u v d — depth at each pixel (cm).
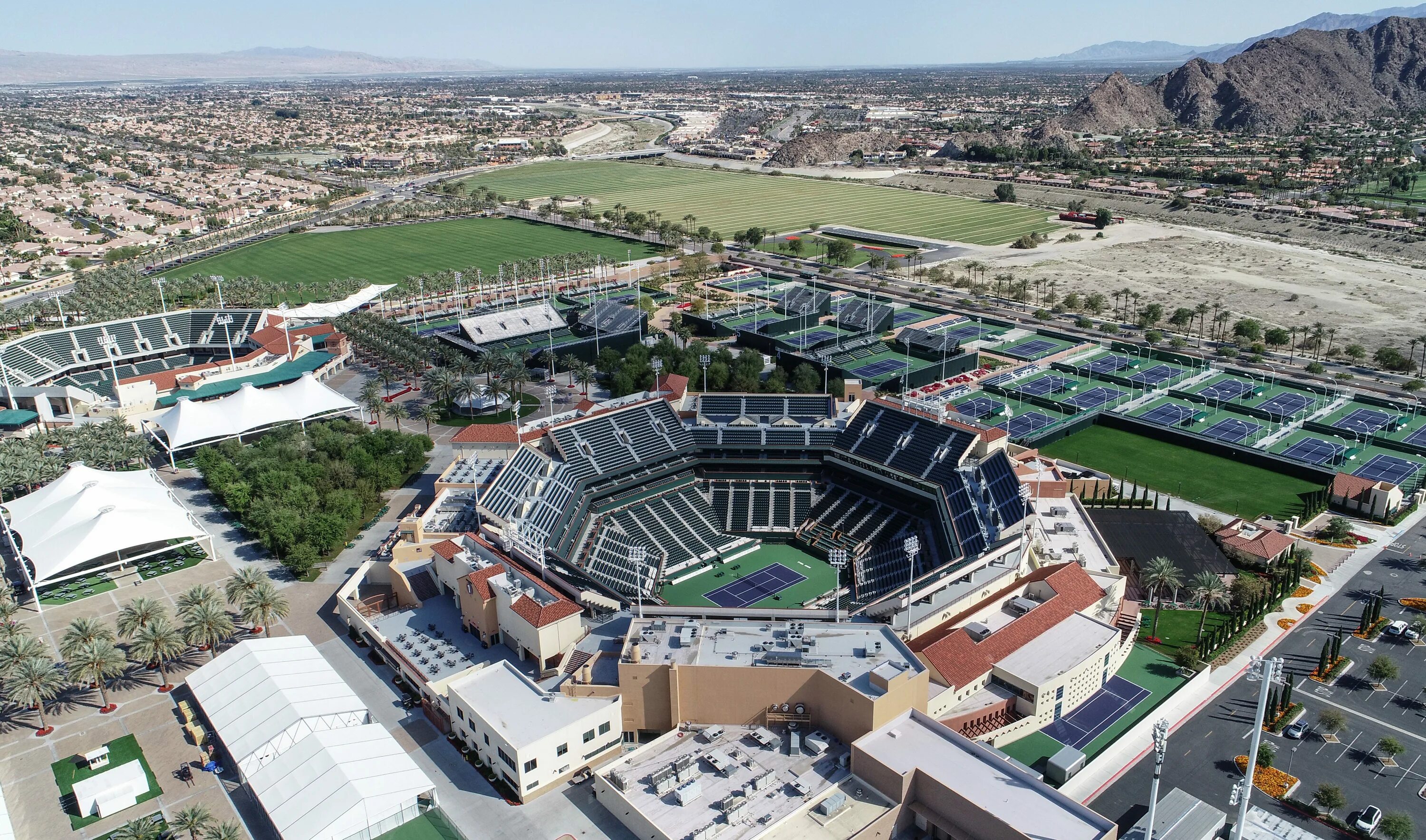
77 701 13600
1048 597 14775
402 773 11575
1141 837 10525
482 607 14175
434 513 17738
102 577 16988
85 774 12050
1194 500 19750
